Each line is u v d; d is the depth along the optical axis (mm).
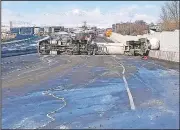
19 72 26656
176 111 12211
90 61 38250
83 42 52000
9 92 16812
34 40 68250
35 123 10820
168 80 21344
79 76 23703
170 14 80875
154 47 49125
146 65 32812
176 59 36844
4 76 23859
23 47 57688
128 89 17516
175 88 17922
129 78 22453
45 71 27453
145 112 12109
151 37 55219
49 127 10344
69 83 20141
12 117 11555
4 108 12945
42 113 12211
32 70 28266
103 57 46406
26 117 11586
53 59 41656
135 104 13578
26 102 14250
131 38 73375
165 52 41062
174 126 10203
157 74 24812
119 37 90438
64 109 12883
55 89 17891
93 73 25609
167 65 32812
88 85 19297
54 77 23234
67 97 15461
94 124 10594
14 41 60219
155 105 13328
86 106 13383
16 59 41500
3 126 10438
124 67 30656
